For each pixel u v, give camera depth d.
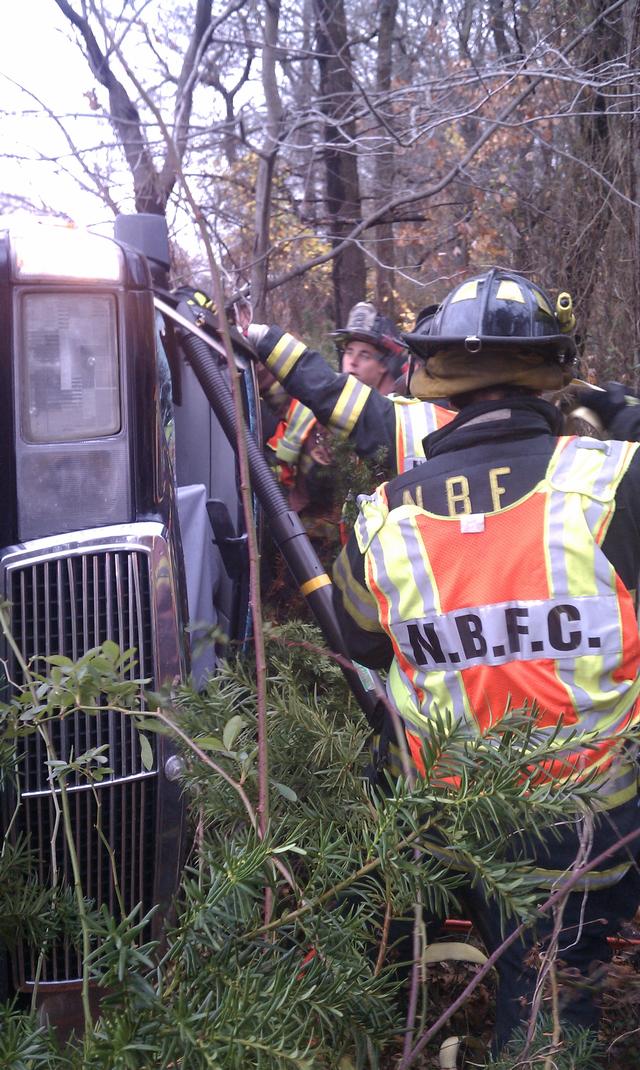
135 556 2.25
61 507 2.27
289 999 1.21
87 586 2.24
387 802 1.37
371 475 3.24
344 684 2.77
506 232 6.27
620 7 4.97
